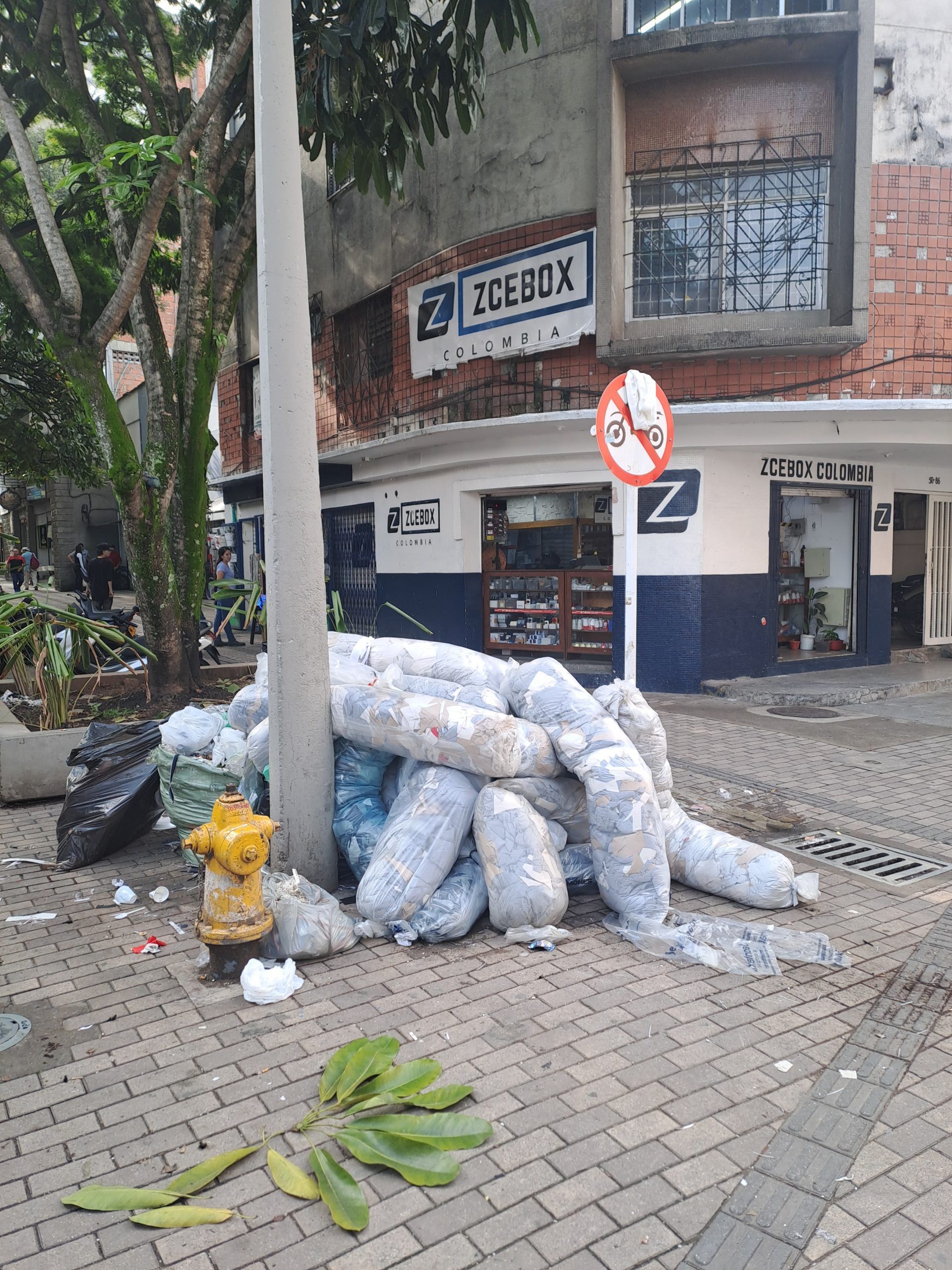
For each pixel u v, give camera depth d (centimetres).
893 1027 329
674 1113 277
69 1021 337
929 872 493
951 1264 220
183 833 501
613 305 979
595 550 1155
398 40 706
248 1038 323
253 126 834
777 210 982
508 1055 309
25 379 1441
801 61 953
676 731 845
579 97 995
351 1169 256
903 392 971
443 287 1150
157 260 1236
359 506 1466
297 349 425
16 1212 240
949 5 948
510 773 417
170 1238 231
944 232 966
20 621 808
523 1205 240
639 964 377
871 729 852
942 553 1338
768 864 436
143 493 797
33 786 645
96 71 1069
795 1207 238
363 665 507
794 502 1209
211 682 931
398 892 395
